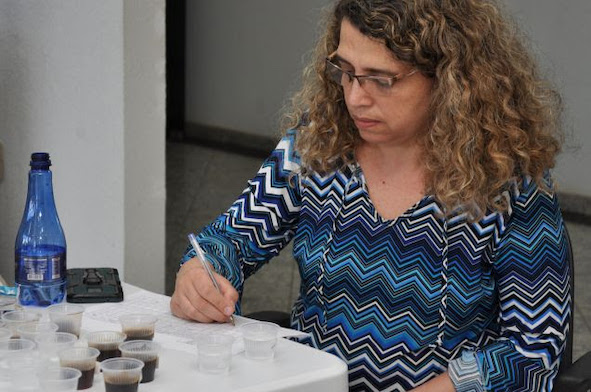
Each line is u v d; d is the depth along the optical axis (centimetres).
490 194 216
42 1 375
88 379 175
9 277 425
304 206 236
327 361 193
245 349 193
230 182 864
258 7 1016
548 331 213
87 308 227
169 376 183
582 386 209
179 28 1099
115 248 354
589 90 721
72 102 365
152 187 355
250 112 1051
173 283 549
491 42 215
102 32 344
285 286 562
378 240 223
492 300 223
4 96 407
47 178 227
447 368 220
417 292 220
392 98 211
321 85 233
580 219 727
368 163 231
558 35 731
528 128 219
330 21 232
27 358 174
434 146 215
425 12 208
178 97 1109
